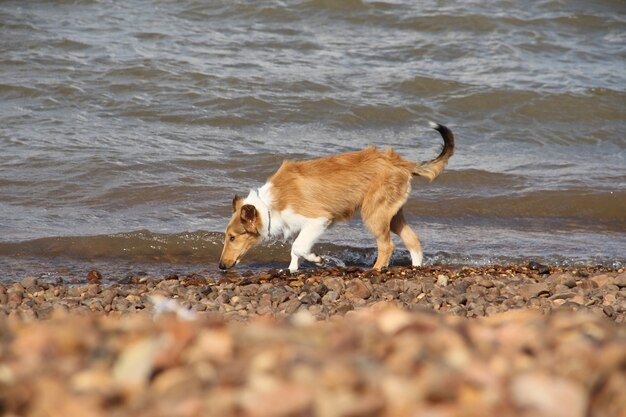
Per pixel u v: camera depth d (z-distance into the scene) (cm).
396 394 414
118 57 2233
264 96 2100
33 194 1558
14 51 2236
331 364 444
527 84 2291
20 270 1244
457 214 1608
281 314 898
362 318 609
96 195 1570
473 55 2484
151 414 407
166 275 1248
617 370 461
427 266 1262
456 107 2166
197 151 1803
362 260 1368
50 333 521
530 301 979
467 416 395
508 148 2014
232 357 467
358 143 1945
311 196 1212
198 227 1444
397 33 2594
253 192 1229
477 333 523
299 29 2561
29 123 1886
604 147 2073
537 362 477
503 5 2820
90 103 2019
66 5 2566
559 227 1565
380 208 1227
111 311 918
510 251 1409
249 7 2616
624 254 1411
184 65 2225
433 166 1244
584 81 2341
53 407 423
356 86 2206
